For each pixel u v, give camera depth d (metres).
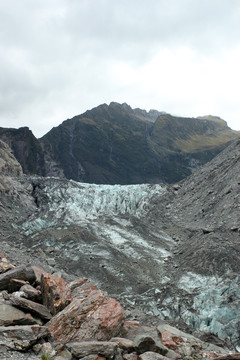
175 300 43.81
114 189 94.69
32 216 73.62
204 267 51.34
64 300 17.34
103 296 17.44
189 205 86.94
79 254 56.38
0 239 60.41
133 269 54.66
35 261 41.59
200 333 36.00
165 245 67.56
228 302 42.06
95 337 15.48
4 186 80.69
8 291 19.00
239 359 14.72
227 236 60.66
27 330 14.43
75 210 78.88
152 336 16.97
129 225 75.12
